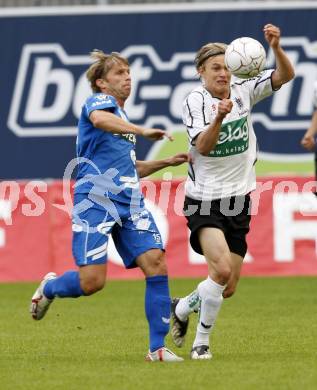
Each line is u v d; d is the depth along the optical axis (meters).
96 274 27.80
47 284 29.19
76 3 67.62
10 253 54.91
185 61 66.31
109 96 27.70
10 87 66.88
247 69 28.31
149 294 28.02
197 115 28.41
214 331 35.53
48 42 66.94
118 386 24.28
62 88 66.75
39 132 66.62
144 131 26.38
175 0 67.31
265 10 66.00
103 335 35.09
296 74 65.62
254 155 29.58
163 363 27.84
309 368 26.67
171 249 54.44
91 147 27.92
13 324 38.62
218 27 66.25
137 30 66.56
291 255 54.34
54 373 26.56
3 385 24.89
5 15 66.81
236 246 29.64
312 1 65.88
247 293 48.19
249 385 24.11
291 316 39.69
